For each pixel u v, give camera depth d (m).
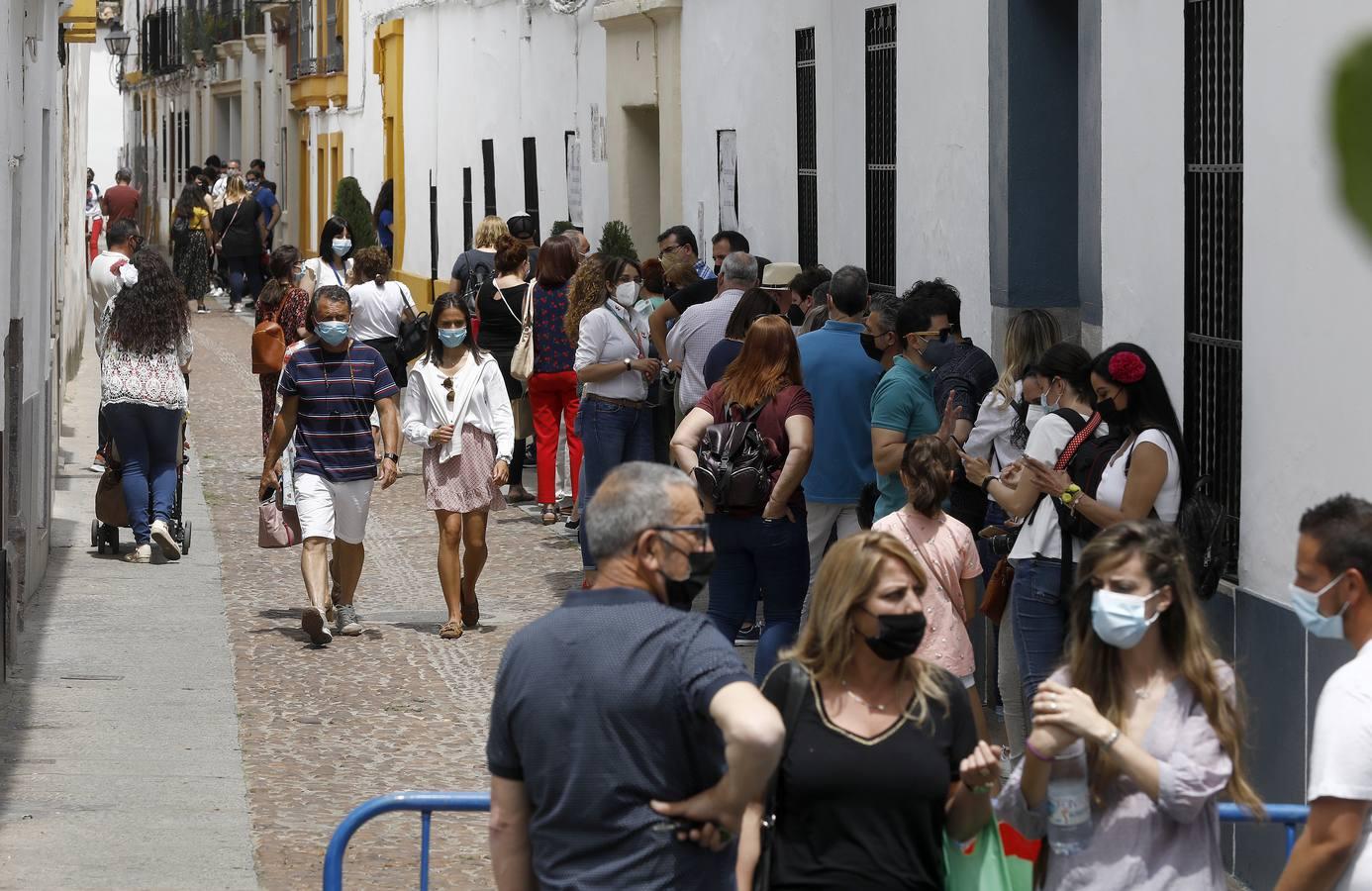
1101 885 5.73
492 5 32.53
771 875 5.96
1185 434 10.20
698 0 21.95
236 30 61.06
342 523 14.21
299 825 10.01
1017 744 10.58
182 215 46.22
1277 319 8.95
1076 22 13.03
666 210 23.55
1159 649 5.84
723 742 5.55
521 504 20.58
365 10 43.16
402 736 11.77
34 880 8.92
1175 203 10.26
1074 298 13.16
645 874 5.46
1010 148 13.05
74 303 32.06
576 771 5.46
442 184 36.41
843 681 6.00
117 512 17.08
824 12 17.58
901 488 11.29
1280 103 8.89
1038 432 9.61
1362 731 5.42
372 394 14.17
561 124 28.66
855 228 16.81
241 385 31.53
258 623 14.84
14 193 13.75
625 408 15.95
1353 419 8.23
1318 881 5.45
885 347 12.20
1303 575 5.66
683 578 5.64
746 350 11.73
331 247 21.41
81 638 14.07
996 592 10.34
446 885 9.14
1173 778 5.65
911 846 5.93
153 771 10.84
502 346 20.03
